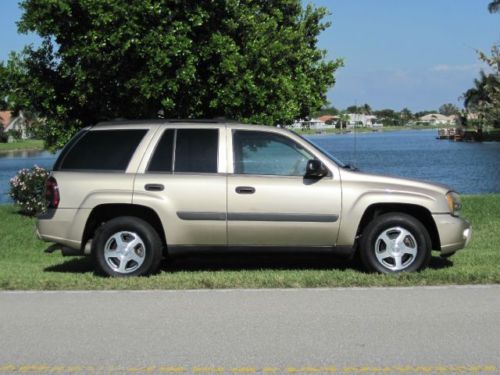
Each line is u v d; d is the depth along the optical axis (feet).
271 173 26.43
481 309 20.99
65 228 26.32
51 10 37.88
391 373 15.38
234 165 26.45
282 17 48.14
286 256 26.53
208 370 15.67
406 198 26.03
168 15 37.58
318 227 25.98
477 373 15.34
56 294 23.76
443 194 26.55
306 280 24.71
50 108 42.09
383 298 22.54
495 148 221.46
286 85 42.32
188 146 26.68
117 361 16.39
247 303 22.08
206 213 26.02
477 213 45.98
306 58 48.19
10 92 41.57
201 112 41.50
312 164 25.70
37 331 19.08
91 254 26.63
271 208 25.96
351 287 24.29
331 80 49.62
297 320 19.92
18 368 15.99
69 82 41.65
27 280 25.46
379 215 26.50
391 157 165.07
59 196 26.45
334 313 20.67
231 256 26.68
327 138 326.24
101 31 36.99
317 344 17.54
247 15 41.04
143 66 38.32
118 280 25.07
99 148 26.99
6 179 117.91
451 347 17.20
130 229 26.27
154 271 26.50
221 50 38.68
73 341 18.07
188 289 24.23
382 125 655.35
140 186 26.20
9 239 41.93
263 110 41.98
